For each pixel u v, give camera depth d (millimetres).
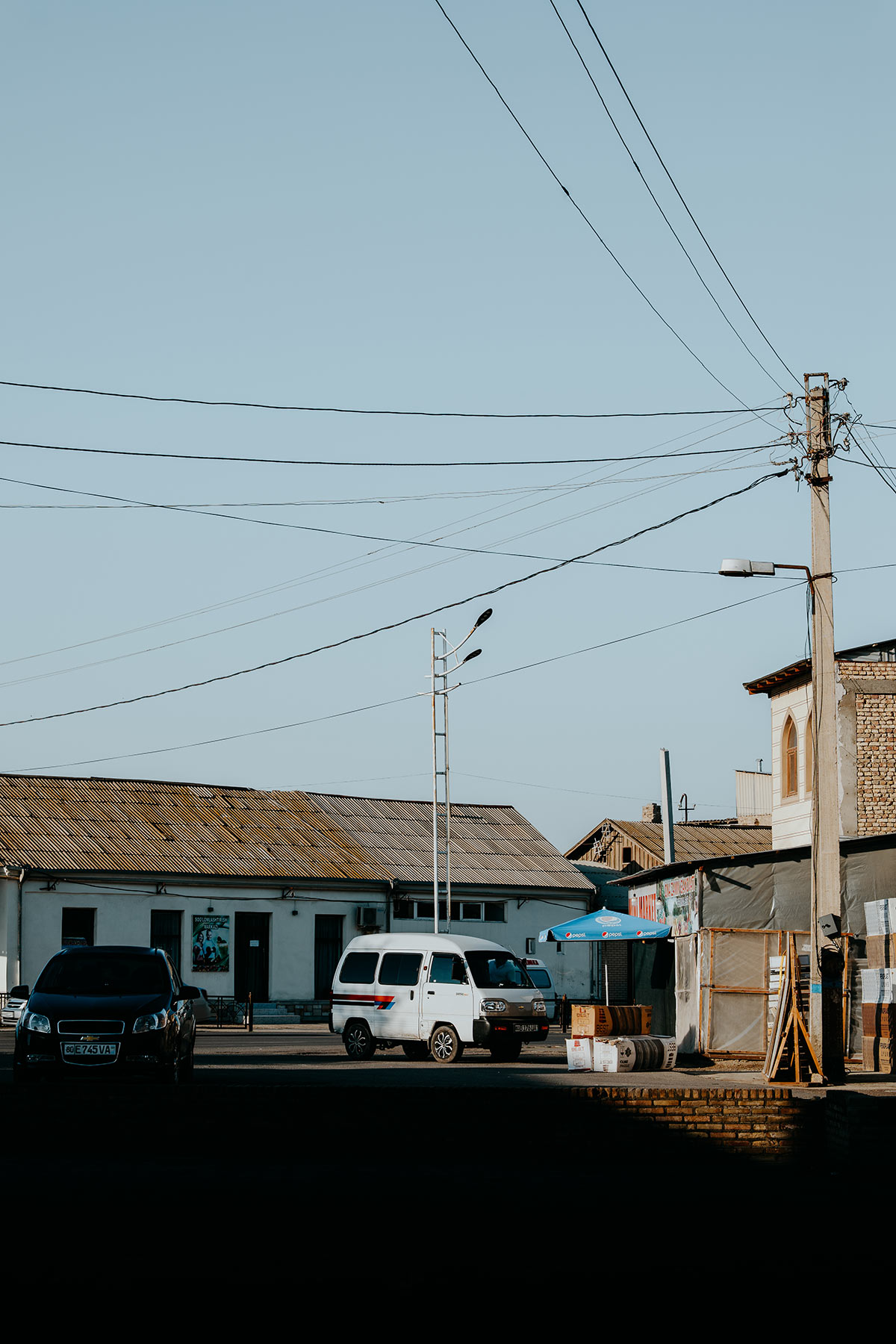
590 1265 8336
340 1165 12352
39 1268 8117
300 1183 11211
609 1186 11234
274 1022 42000
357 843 47781
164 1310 7285
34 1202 10172
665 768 37906
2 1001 37625
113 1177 11406
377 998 24703
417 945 24766
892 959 20781
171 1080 16984
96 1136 12914
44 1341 6727
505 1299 7609
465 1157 12734
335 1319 7184
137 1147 12891
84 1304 7371
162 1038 16781
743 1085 17172
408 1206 10141
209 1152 12820
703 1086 16969
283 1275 7973
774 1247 8836
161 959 18453
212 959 41531
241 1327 7008
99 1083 14500
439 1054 23875
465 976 23969
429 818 52250
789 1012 17578
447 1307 7461
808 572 18812
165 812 45656
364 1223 9477
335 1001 25359
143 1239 8867
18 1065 16859
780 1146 12773
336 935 44688
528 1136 12734
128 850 41531
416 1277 7992
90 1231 9141
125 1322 7055
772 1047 17625
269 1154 12789
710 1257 8562
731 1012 21812
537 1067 21547
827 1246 8844
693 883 24000
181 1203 10164
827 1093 12648
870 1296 7742
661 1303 7570
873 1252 8688
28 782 45000
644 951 30938
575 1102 12742
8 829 40656
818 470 18750
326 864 44906
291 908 43406
